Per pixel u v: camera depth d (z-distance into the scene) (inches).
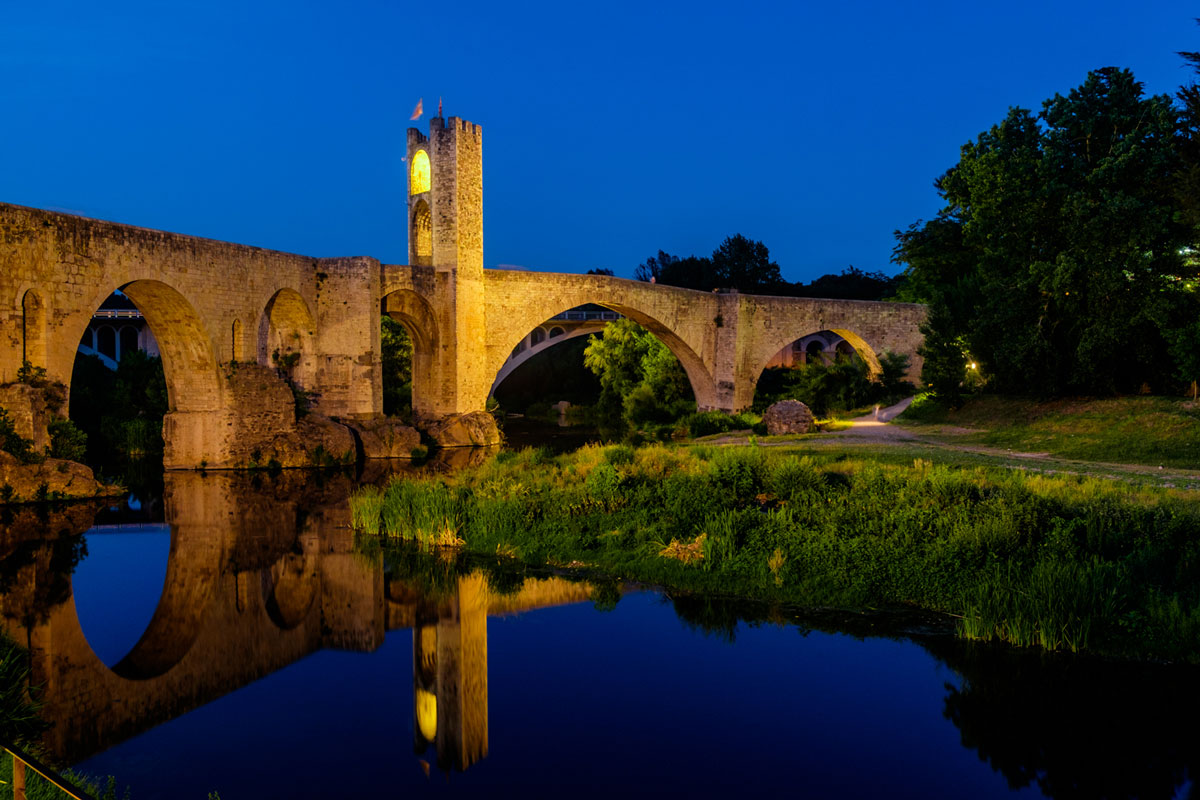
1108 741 378.0
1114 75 1242.0
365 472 1331.2
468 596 609.9
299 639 538.0
